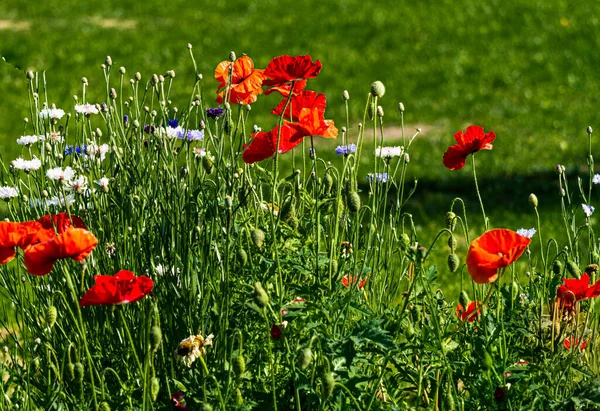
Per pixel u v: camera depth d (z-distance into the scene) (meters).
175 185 3.38
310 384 2.70
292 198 3.18
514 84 14.62
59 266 3.30
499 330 2.93
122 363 3.15
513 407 2.84
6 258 2.81
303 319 2.86
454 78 15.07
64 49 17.47
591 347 3.40
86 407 2.77
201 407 2.63
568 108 12.95
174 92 14.41
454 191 9.10
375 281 3.34
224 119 3.31
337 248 3.17
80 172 3.40
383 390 3.11
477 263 2.69
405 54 16.84
